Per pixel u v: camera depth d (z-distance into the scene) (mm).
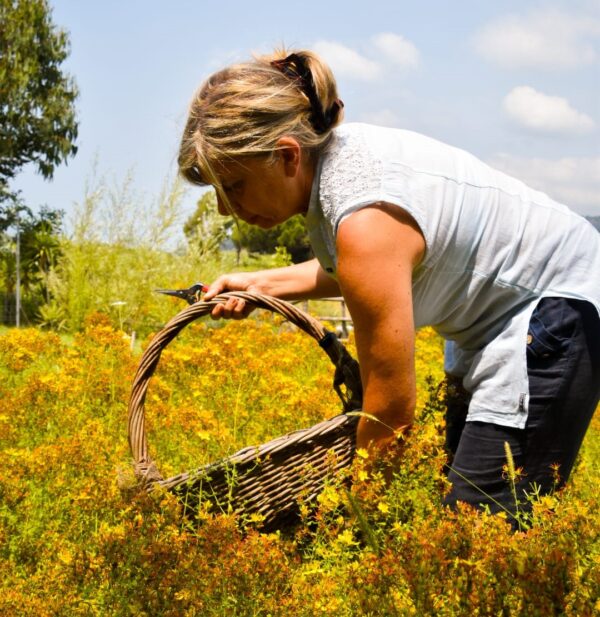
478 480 2963
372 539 1984
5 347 5945
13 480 3049
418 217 2734
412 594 1895
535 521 2312
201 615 2146
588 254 2996
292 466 2998
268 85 2754
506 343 2926
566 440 2943
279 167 2797
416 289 2898
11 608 2258
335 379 3252
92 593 2305
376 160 2775
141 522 2383
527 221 2939
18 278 16656
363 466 2703
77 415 4402
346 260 2715
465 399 3207
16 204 24359
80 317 14188
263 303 3307
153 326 13688
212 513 2732
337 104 2842
